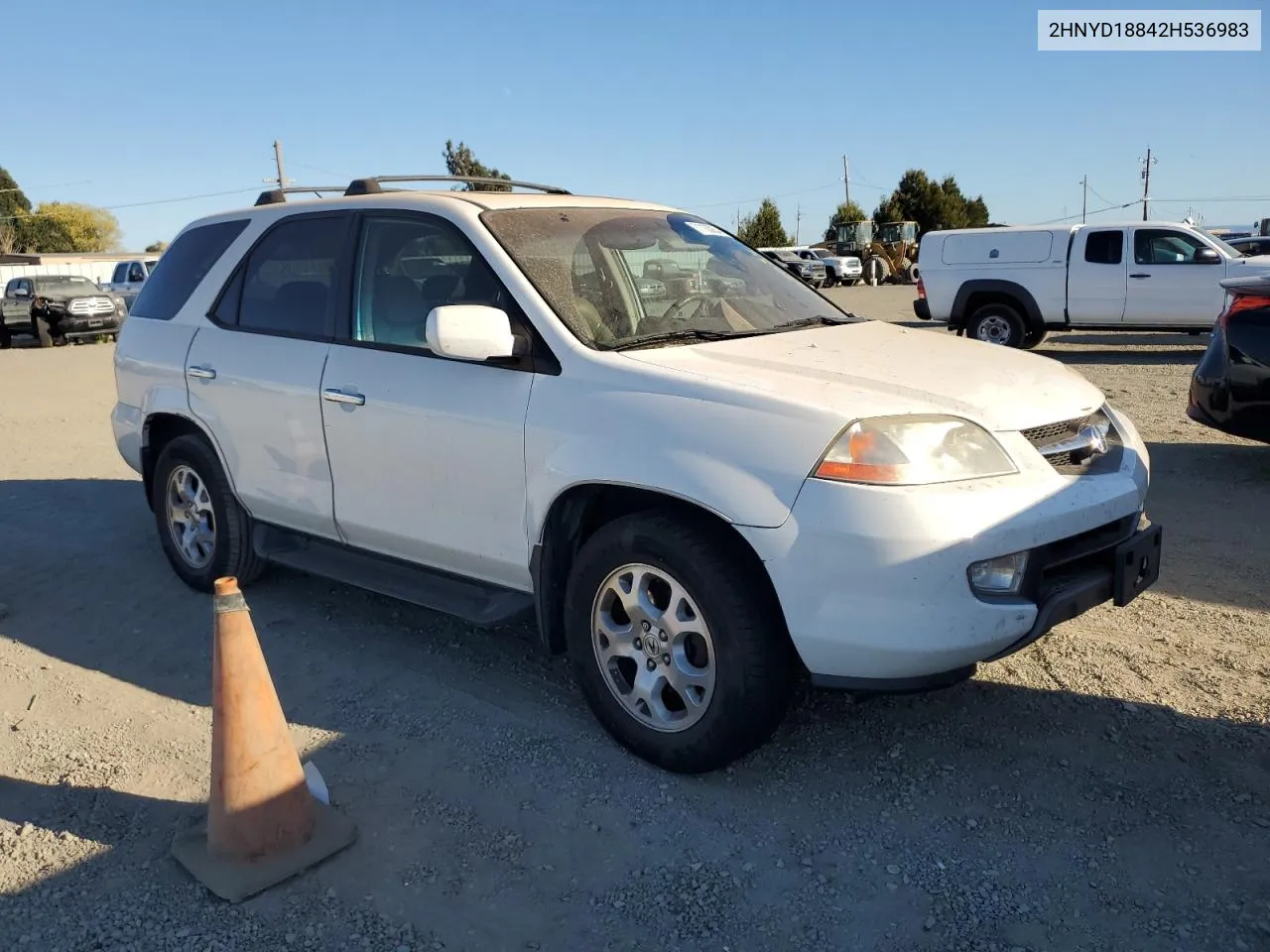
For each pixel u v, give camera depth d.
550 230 4.04
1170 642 4.23
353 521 4.24
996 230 14.93
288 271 4.63
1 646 4.66
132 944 2.65
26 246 89.94
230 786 2.88
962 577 2.91
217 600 2.88
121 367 5.43
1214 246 13.58
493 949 2.61
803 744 3.54
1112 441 3.58
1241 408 6.35
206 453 4.93
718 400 3.16
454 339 3.39
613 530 3.34
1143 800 3.14
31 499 7.38
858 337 3.96
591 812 3.18
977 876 2.82
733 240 4.81
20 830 3.17
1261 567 5.06
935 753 3.46
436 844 3.04
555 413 3.47
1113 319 14.26
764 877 2.85
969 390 3.28
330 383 4.21
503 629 4.66
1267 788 3.17
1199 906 2.67
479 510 3.74
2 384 14.66
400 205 4.20
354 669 4.27
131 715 3.95
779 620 3.11
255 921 2.72
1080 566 3.28
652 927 2.67
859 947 2.58
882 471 2.92
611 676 3.49
